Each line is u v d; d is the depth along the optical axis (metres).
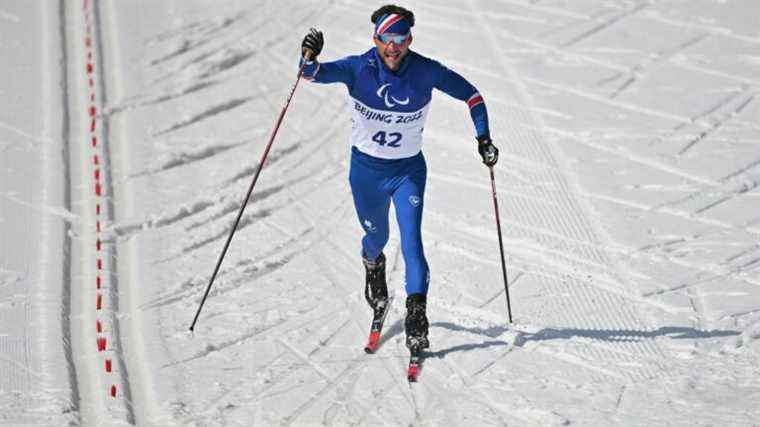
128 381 20.06
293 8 44.22
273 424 18.53
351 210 28.97
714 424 18.08
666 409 18.83
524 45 40.53
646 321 22.84
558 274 25.17
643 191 29.80
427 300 23.80
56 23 40.38
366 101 19.25
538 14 43.72
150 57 38.31
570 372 20.58
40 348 20.84
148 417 18.78
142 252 25.73
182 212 27.97
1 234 25.88
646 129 33.94
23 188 28.47
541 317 23.02
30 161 30.09
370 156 20.00
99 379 19.94
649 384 20.02
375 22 18.83
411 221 20.11
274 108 35.44
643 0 45.44
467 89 20.03
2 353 20.52
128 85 35.94
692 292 24.20
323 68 18.86
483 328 22.55
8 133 31.69
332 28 42.19
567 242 26.78
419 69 19.20
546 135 33.50
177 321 22.52
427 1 44.91
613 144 32.91
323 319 22.97
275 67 38.69
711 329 22.39
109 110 33.97
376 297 21.86
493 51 39.91
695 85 37.31
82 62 37.44
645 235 27.17
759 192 29.70
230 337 21.94
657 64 39.09
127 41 39.41
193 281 24.42
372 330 21.69
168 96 35.53
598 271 25.28
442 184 30.20
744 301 23.69
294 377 20.38
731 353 21.30
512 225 27.70
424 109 19.62
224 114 34.66
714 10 44.12
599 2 45.19
